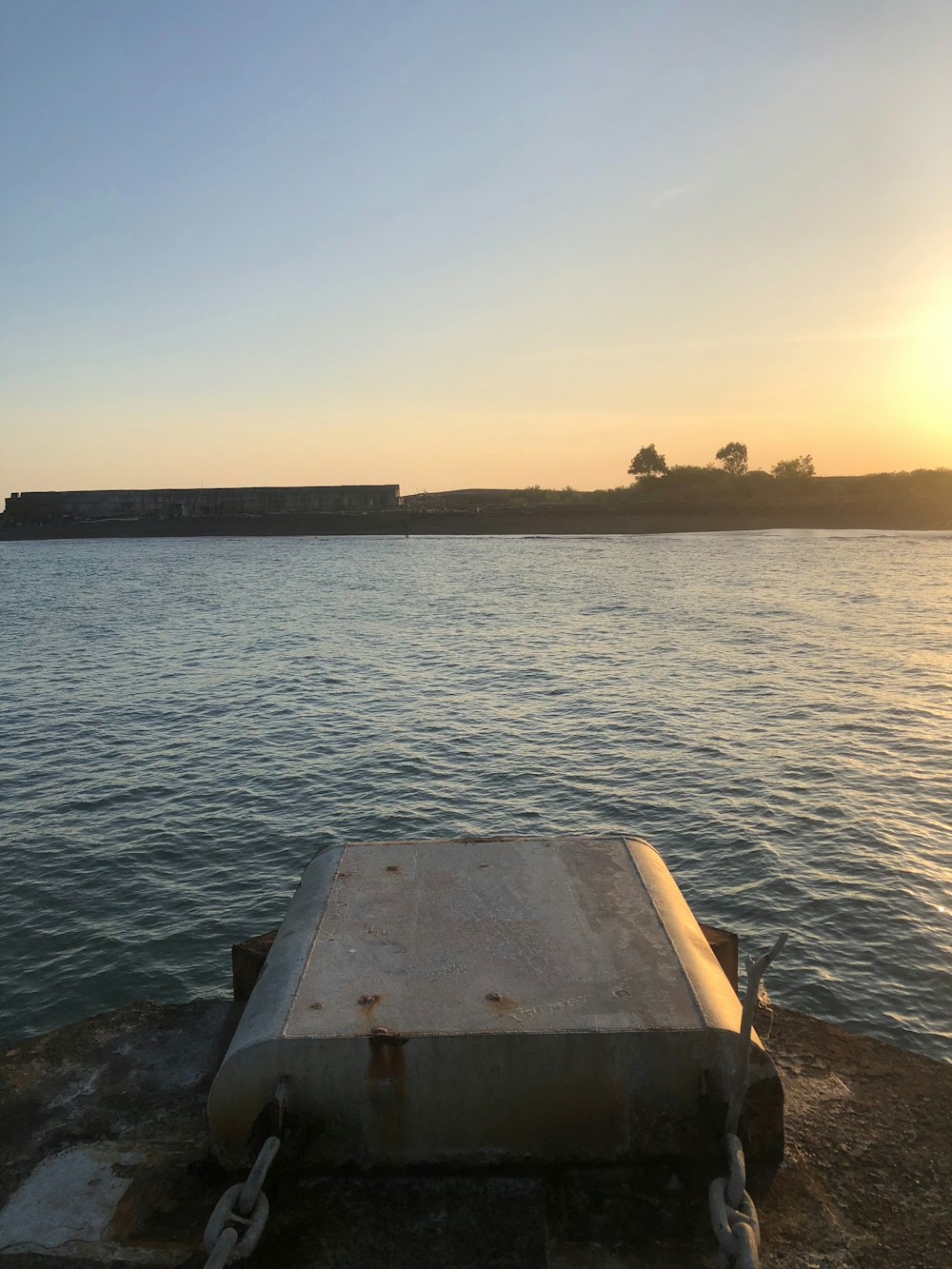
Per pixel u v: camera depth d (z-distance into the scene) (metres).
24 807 19.41
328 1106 2.98
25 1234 2.94
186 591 69.12
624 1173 3.01
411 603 59.09
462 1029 2.97
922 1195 3.08
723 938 4.11
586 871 3.96
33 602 62.16
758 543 121.00
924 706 27.92
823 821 18.34
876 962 13.19
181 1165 3.20
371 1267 2.74
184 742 24.42
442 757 22.75
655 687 30.95
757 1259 2.52
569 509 156.00
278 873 16.14
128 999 12.43
